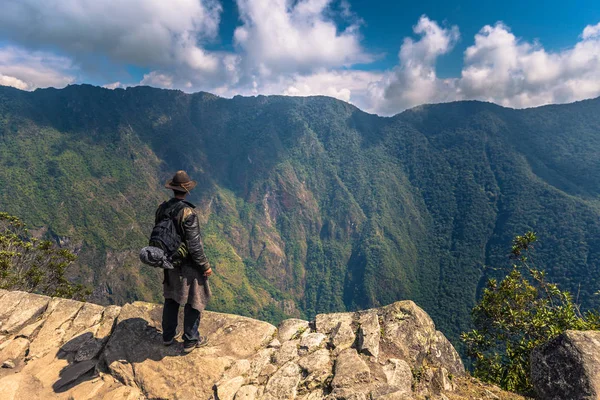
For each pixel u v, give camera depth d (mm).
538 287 11273
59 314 5219
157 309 5055
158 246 3859
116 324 4816
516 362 8070
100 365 4199
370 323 4559
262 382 3832
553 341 3650
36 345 4613
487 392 4223
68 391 3840
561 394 3307
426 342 4594
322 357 4078
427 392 3818
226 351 4395
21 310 5246
